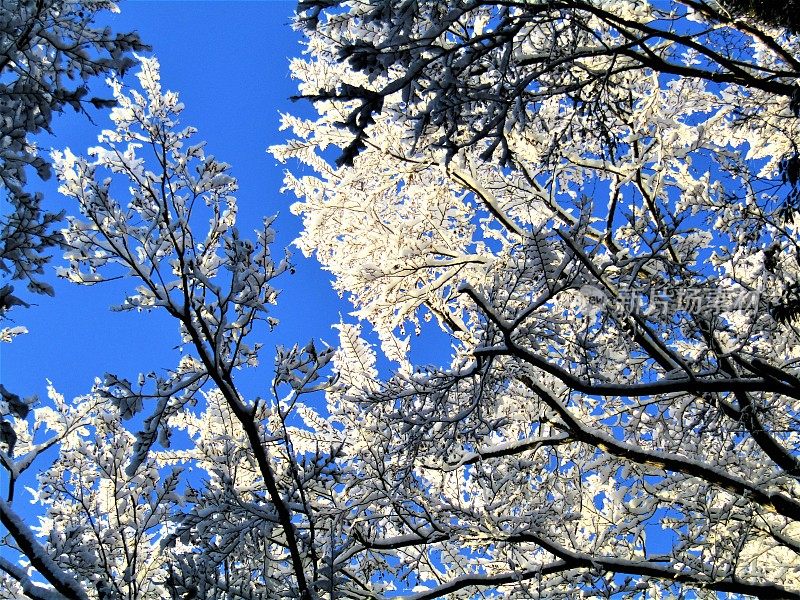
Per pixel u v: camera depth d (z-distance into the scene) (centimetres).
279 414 430
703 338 538
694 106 708
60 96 330
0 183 316
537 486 674
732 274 528
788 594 552
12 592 473
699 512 613
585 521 695
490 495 636
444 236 735
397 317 712
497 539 618
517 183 721
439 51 387
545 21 417
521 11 461
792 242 506
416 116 401
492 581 598
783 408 665
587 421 684
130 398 394
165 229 408
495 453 648
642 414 654
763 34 443
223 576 474
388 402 595
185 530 444
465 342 700
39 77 340
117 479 490
